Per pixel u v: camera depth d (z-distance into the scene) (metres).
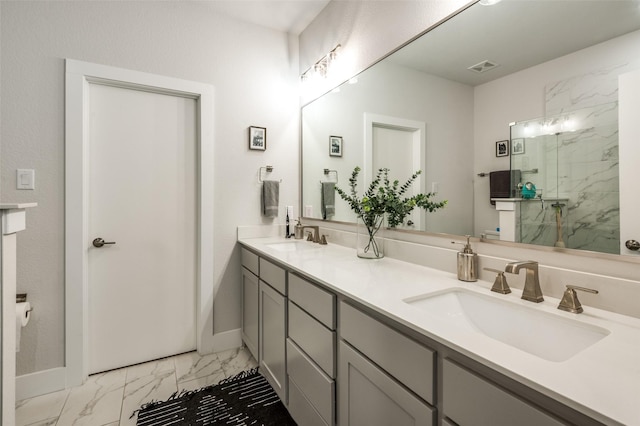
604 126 0.88
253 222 2.42
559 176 0.99
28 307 1.58
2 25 1.67
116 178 2.03
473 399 0.66
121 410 1.63
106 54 1.91
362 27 1.87
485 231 1.23
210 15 2.25
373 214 1.64
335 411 1.18
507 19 1.14
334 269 1.40
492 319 1.02
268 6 2.22
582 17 0.94
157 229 2.16
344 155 2.05
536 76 1.05
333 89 2.15
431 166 1.44
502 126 1.16
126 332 2.08
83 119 1.86
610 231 0.88
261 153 2.45
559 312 0.88
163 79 2.07
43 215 1.76
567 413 0.52
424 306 1.03
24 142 1.71
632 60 0.83
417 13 1.50
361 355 1.03
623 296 0.85
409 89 1.55
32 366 1.75
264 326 1.88
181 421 1.55
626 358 0.63
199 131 2.22
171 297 2.22
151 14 2.04
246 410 1.63
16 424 1.52
